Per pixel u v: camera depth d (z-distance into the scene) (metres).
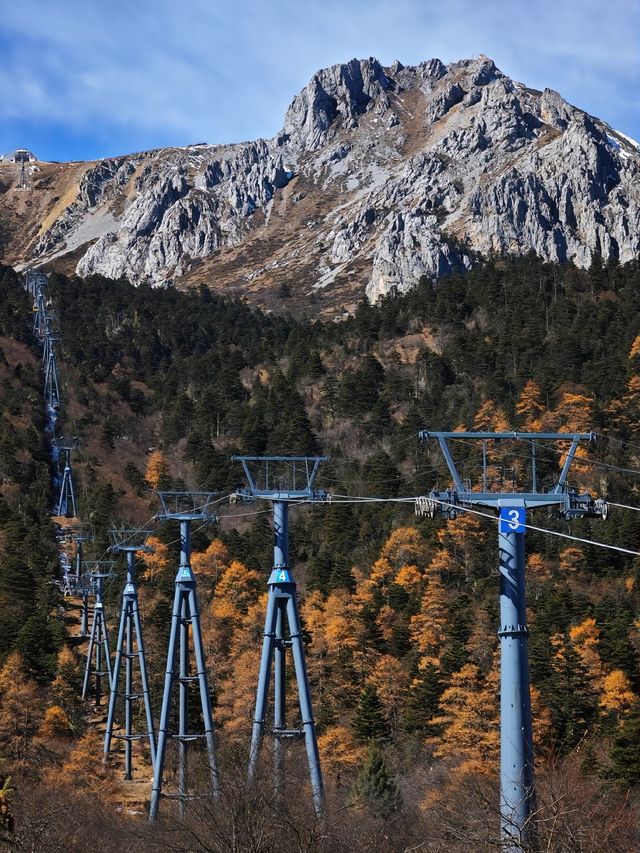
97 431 194.62
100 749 90.62
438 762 82.12
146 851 43.75
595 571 121.38
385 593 117.56
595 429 153.38
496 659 90.25
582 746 77.62
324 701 92.31
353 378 191.62
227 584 124.88
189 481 174.00
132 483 173.25
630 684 88.44
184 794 48.84
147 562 135.75
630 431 153.62
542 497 35.97
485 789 52.28
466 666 87.38
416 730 86.44
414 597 114.75
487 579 119.38
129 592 87.31
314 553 138.75
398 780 77.81
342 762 83.31
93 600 135.00
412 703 88.06
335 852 40.16
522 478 138.25
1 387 199.38
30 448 177.00
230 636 114.25
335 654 99.62
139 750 90.88
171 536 142.12
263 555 136.12
